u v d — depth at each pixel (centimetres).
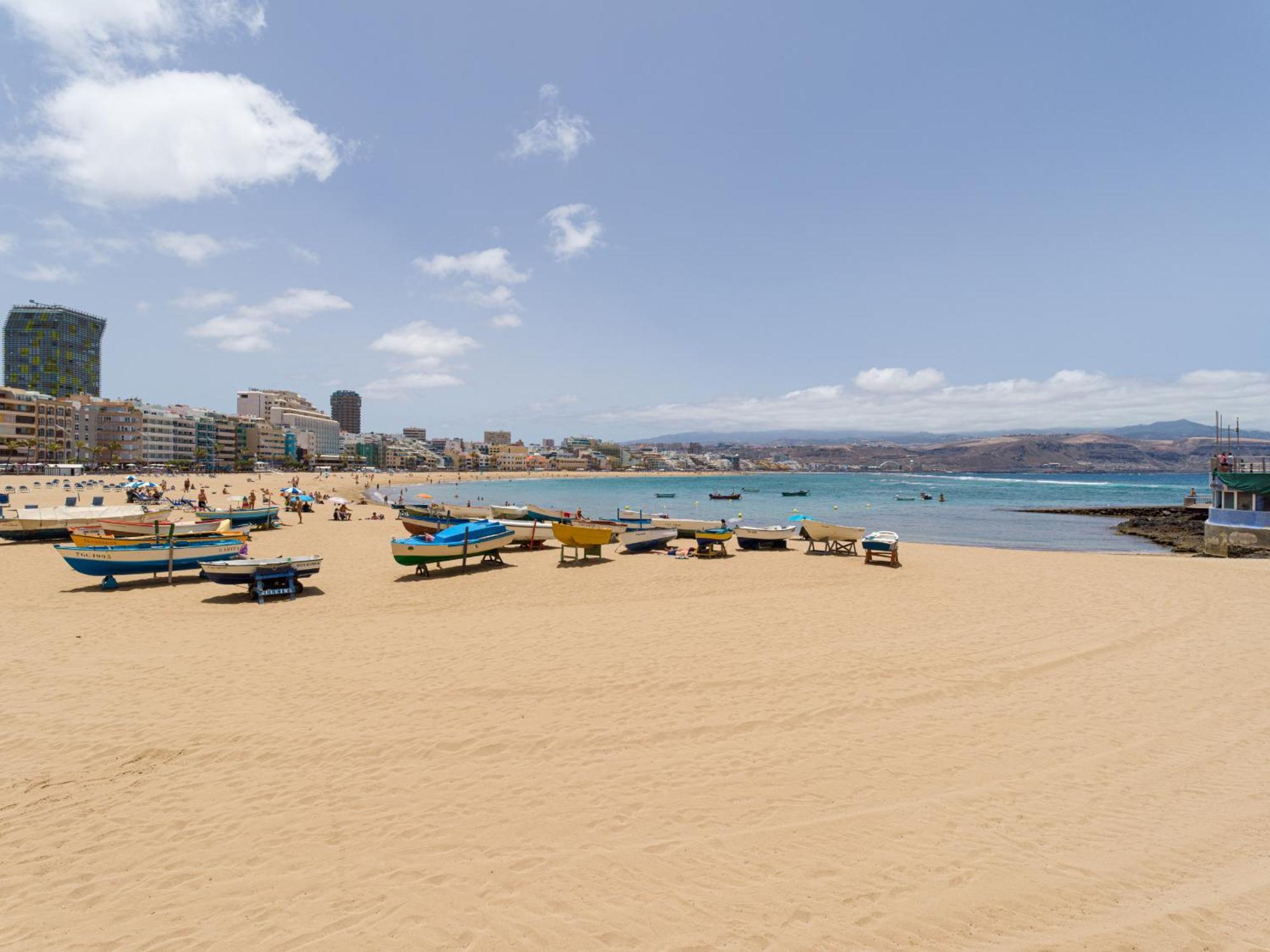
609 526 3025
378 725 901
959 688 1053
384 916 501
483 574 2230
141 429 15462
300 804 687
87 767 780
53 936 488
